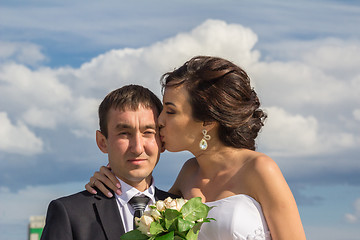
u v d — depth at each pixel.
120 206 3.72
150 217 3.25
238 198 3.74
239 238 3.62
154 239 3.20
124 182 3.74
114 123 3.68
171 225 3.24
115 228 3.59
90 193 3.72
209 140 3.93
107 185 3.74
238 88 3.85
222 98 3.78
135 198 3.72
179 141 3.87
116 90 3.81
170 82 3.89
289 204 3.67
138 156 3.67
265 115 4.11
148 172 3.73
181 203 3.35
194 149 3.95
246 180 3.79
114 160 3.71
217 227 3.69
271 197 3.67
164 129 3.85
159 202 3.32
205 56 4.01
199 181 4.04
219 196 3.84
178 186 4.26
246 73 3.99
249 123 3.94
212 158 3.97
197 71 3.85
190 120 3.83
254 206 3.73
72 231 3.52
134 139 3.67
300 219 3.71
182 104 3.81
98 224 3.59
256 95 4.07
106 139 3.78
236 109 3.82
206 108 3.77
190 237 3.27
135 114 3.67
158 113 3.87
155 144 3.76
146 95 3.79
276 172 3.74
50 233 3.49
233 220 3.65
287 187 3.74
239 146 3.93
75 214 3.57
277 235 3.65
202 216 3.30
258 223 3.68
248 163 3.83
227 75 3.85
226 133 3.88
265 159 3.80
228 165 3.93
